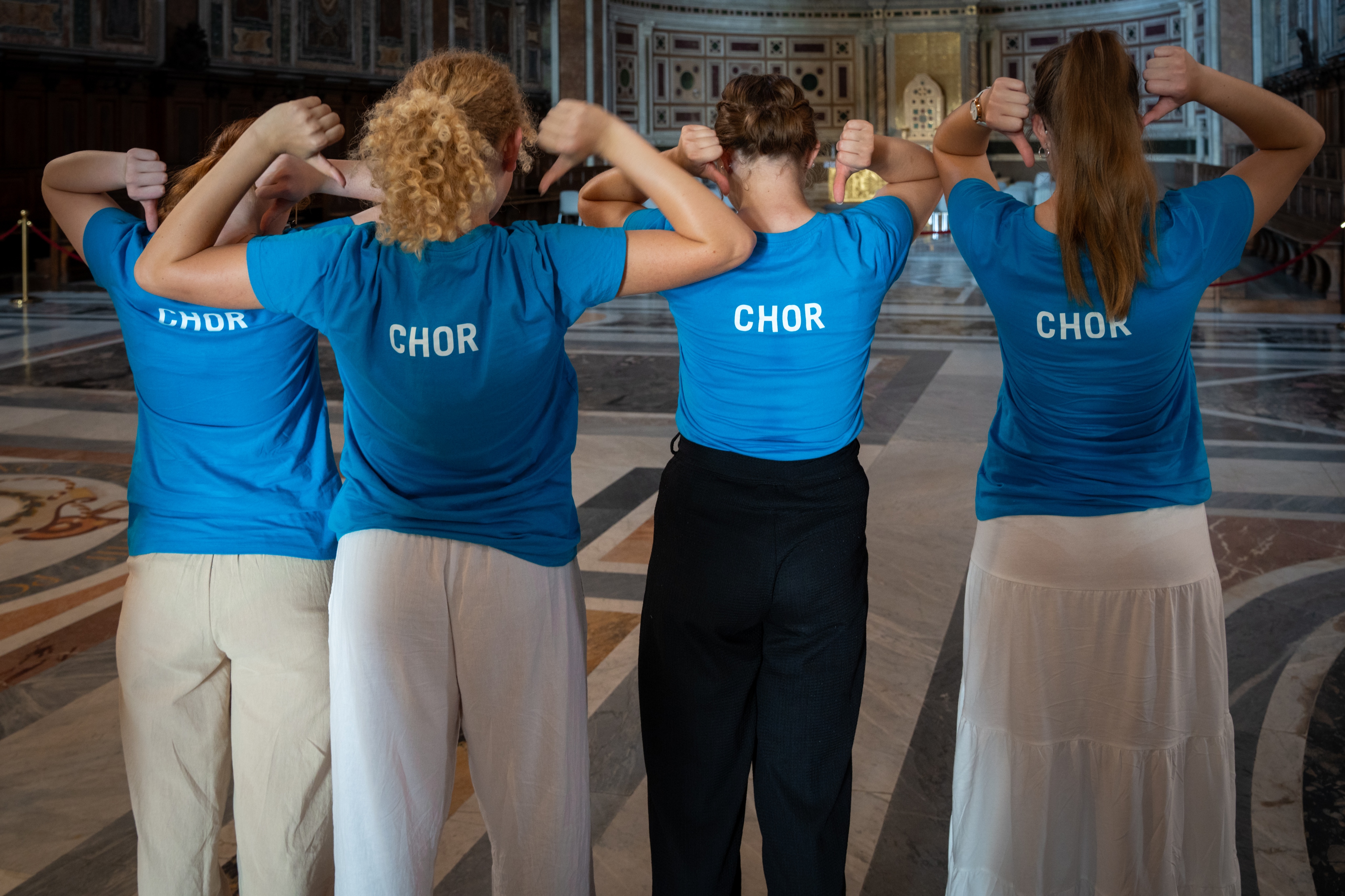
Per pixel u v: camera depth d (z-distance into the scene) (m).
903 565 4.39
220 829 2.05
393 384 1.73
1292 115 1.80
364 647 1.73
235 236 1.93
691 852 2.03
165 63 16.98
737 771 2.03
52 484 5.80
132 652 1.93
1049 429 1.92
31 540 4.92
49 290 14.51
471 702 1.81
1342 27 16.30
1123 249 1.71
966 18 27.95
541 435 1.82
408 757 1.75
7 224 15.05
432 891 2.13
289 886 1.95
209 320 1.82
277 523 1.92
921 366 8.80
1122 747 1.94
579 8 24.66
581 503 5.32
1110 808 1.96
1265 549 4.53
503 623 1.78
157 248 1.69
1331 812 2.68
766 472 1.89
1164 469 1.89
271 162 1.68
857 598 1.96
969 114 1.92
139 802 1.98
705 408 1.92
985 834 2.02
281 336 1.86
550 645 1.82
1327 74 17.12
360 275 1.68
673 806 2.03
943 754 2.98
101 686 3.47
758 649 2.01
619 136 1.68
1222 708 1.94
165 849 1.98
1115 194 1.70
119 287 1.84
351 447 1.83
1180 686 1.92
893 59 28.47
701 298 1.83
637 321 11.98
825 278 1.81
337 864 1.77
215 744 2.01
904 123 28.59
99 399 7.89
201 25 17.42
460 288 1.69
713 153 1.79
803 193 1.89
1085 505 1.90
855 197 26.02
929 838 2.61
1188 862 1.98
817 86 28.72
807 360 1.84
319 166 1.69
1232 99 1.79
